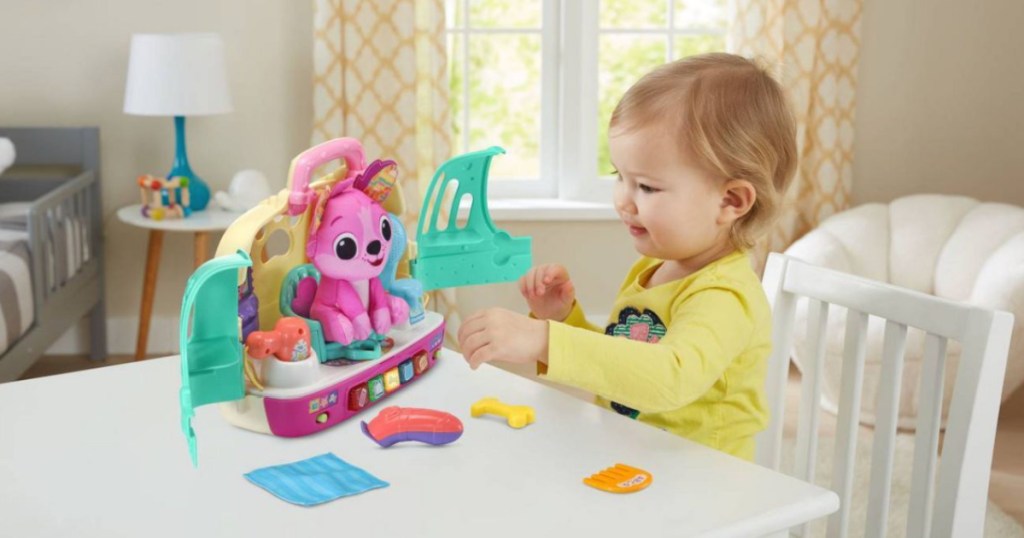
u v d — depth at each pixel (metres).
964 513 1.03
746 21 3.38
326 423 1.02
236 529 0.81
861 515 2.23
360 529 0.81
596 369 0.95
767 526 0.84
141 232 3.43
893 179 3.65
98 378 1.17
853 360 1.18
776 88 1.09
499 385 1.15
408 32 3.24
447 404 1.09
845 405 1.19
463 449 0.98
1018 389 3.15
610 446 0.99
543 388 1.15
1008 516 2.30
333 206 1.05
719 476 0.92
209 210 3.22
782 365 1.28
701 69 1.05
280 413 0.99
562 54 3.56
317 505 0.85
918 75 3.59
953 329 1.05
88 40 3.32
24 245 2.68
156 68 2.99
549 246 3.59
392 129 3.29
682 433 1.11
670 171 1.03
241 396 0.96
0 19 3.28
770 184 1.07
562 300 1.24
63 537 0.80
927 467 1.08
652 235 1.07
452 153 3.40
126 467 0.93
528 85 3.68
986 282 2.76
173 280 3.45
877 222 3.18
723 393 1.10
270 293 1.08
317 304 1.07
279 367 0.99
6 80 3.32
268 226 1.06
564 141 3.61
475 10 3.60
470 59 3.64
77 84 3.34
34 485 0.89
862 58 3.57
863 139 3.62
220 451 0.97
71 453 0.96
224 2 3.34
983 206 3.12
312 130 3.42
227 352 0.94
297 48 3.39
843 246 3.12
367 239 1.05
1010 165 3.67
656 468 0.94
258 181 3.21
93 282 3.29
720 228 1.09
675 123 1.02
